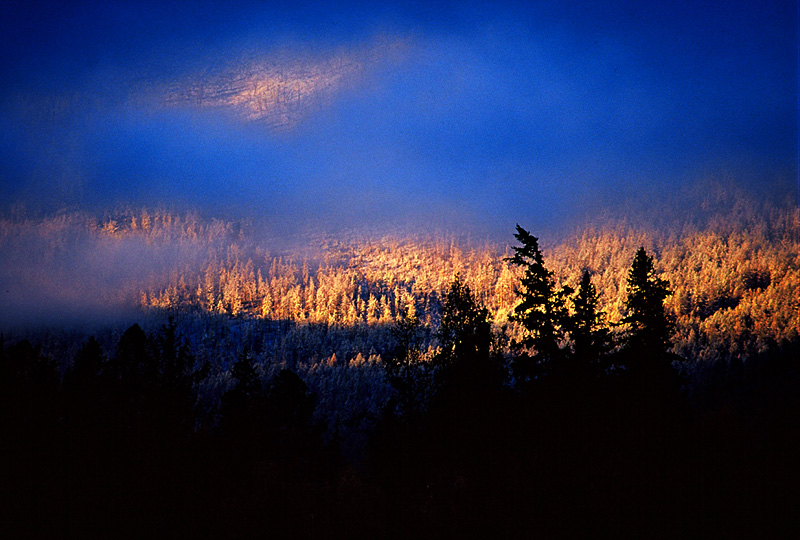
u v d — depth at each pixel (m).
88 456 25.31
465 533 19.23
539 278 27.42
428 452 25.94
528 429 25.06
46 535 21.25
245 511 21.22
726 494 18.45
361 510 20.58
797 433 21.38
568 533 18.45
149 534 21.38
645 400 28.09
